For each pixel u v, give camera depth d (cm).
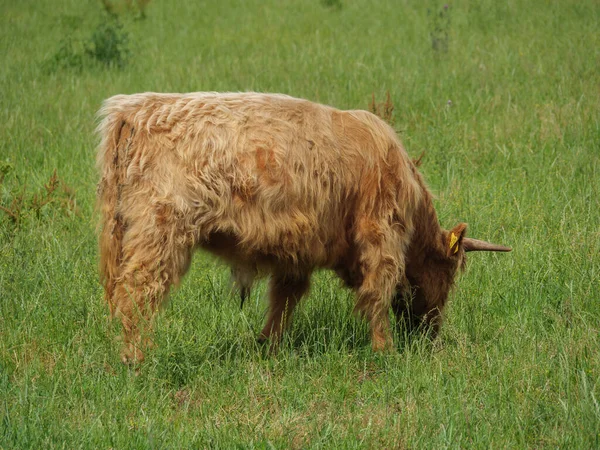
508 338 1320
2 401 1088
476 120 2330
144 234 1200
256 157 1230
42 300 1409
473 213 1786
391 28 3591
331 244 1335
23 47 3341
